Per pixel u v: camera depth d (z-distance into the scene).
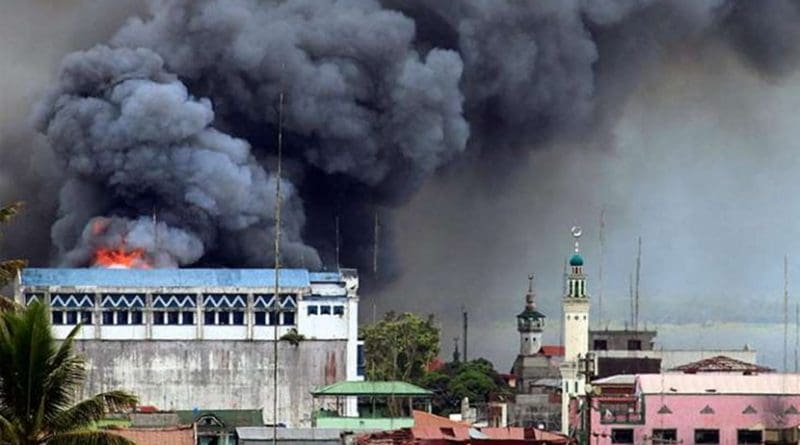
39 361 137.88
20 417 137.75
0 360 137.88
